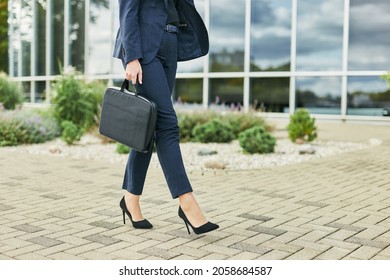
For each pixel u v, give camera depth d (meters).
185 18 3.82
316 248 3.41
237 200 4.95
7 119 10.51
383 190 5.49
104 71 18.73
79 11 19.47
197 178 6.26
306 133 10.27
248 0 15.63
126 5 3.54
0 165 7.36
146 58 3.58
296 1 15.04
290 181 6.05
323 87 14.75
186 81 16.72
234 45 15.97
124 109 3.59
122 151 8.92
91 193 5.29
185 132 11.12
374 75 14.10
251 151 8.88
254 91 15.69
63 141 10.55
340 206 4.69
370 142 10.41
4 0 26.56
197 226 3.55
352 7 14.38
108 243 3.50
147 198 5.01
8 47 24.08
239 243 3.50
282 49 15.30
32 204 4.75
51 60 20.38
